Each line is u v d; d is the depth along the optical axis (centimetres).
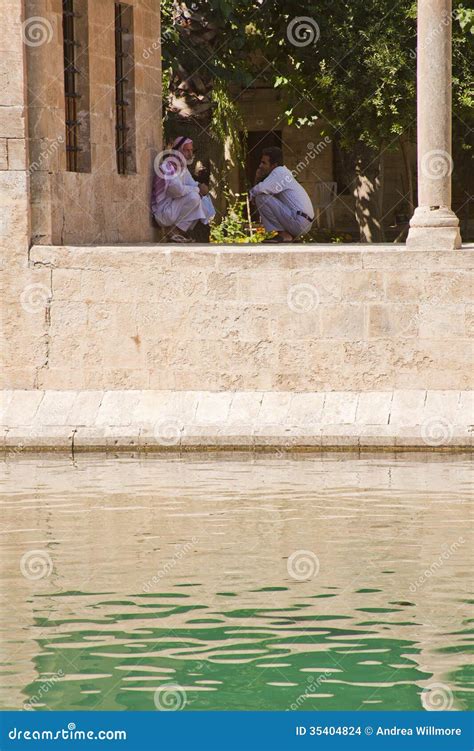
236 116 5053
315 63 4684
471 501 1944
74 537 1728
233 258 2573
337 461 2388
